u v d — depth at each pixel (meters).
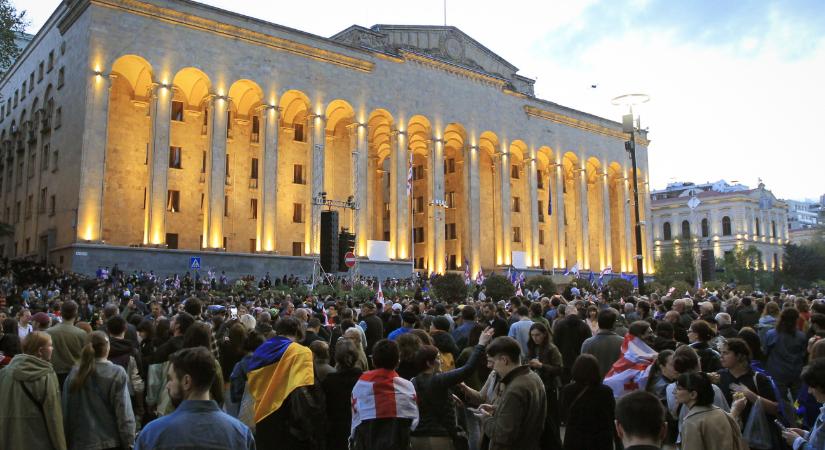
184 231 50.91
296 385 7.20
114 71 46.34
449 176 72.88
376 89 57.47
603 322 9.96
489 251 71.25
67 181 43.53
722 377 7.77
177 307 23.28
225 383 8.89
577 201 75.12
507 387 6.42
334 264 29.58
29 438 6.84
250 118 55.75
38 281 38.03
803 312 13.36
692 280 75.25
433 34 64.88
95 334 7.47
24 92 56.56
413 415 6.53
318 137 52.78
